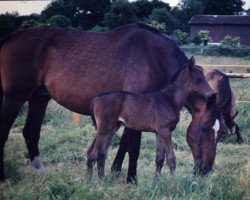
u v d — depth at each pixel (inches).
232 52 1157.1
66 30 223.5
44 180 194.9
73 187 181.5
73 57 213.6
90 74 210.4
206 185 185.2
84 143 292.7
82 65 211.6
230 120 229.8
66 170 214.7
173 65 213.5
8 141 290.2
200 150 204.7
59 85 215.6
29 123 238.4
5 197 172.9
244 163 245.8
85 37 217.8
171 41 217.5
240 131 353.1
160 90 207.2
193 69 199.3
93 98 201.0
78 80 211.8
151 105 195.8
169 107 197.6
